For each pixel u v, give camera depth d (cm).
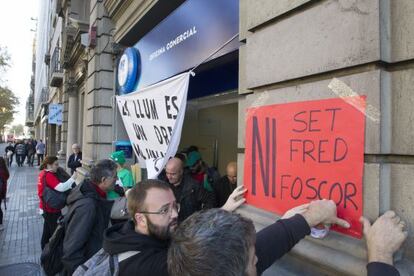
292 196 227
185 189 377
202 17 463
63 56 1372
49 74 2945
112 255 157
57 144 2286
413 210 174
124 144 789
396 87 185
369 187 184
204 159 695
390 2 188
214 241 106
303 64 228
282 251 171
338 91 202
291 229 177
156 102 387
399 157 183
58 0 1484
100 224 295
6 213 941
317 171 211
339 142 199
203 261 103
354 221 189
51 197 530
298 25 233
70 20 1196
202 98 609
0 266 537
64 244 283
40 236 712
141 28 711
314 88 219
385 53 185
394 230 168
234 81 505
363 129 187
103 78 844
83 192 299
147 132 404
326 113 208
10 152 2595
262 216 247
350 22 197
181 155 500
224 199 431
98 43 858
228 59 457
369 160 186
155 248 156
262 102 262
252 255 119
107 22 845
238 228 112
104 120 843
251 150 270
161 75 598
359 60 191
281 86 250
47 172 548
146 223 162
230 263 104
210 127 686
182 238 111
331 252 201
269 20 257
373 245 167
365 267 179
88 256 285
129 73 718
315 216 187
